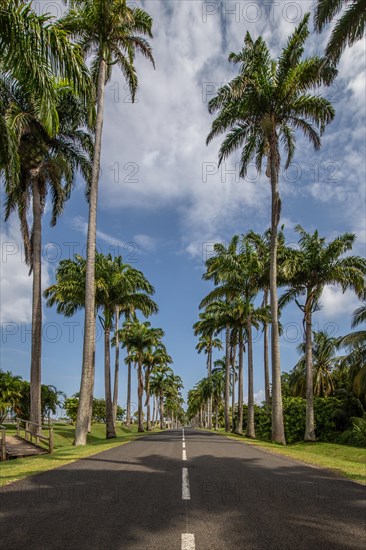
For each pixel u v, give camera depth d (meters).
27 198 26.09
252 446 18.39
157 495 6.71
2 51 9.84
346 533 4.80
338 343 32.62
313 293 30.91
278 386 23.70
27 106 22.84
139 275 38.94
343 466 10.99
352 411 36.62
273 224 25.39
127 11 22.44
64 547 4.26
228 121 26.80
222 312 40.50
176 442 20.58
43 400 53.56
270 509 5.88
